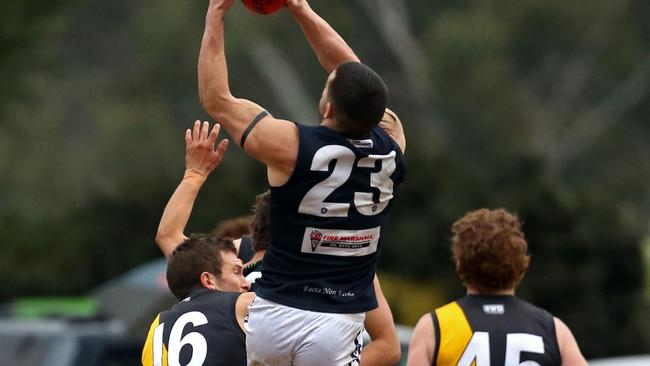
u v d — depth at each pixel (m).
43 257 75.62
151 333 21.52
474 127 141.25
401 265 63.62
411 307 62.12
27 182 143.00
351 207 19.19
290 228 19.23
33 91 91.88
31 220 77.12
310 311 19.23
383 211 19.72
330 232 19.19
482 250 23.77
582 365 23.50
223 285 21.86
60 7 89.81
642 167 147.88
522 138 140.00
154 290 43.38
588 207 61.88
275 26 142.38
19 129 145.25
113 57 164.12
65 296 73.12
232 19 139.25
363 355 22.17
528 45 153.38
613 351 59.72
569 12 151.62
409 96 147.50
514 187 63.78
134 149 144.25
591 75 154.88
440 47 143.12
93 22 163.50
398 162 19.75
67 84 159.25
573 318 59.31
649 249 66.31
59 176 145.38
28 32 86.31
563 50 154.50
